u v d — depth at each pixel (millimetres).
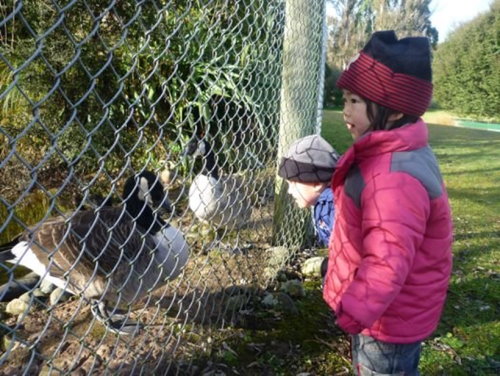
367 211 1507
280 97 3676
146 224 2709
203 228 3787
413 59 1562
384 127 1640
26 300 2803
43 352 2369
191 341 2496
